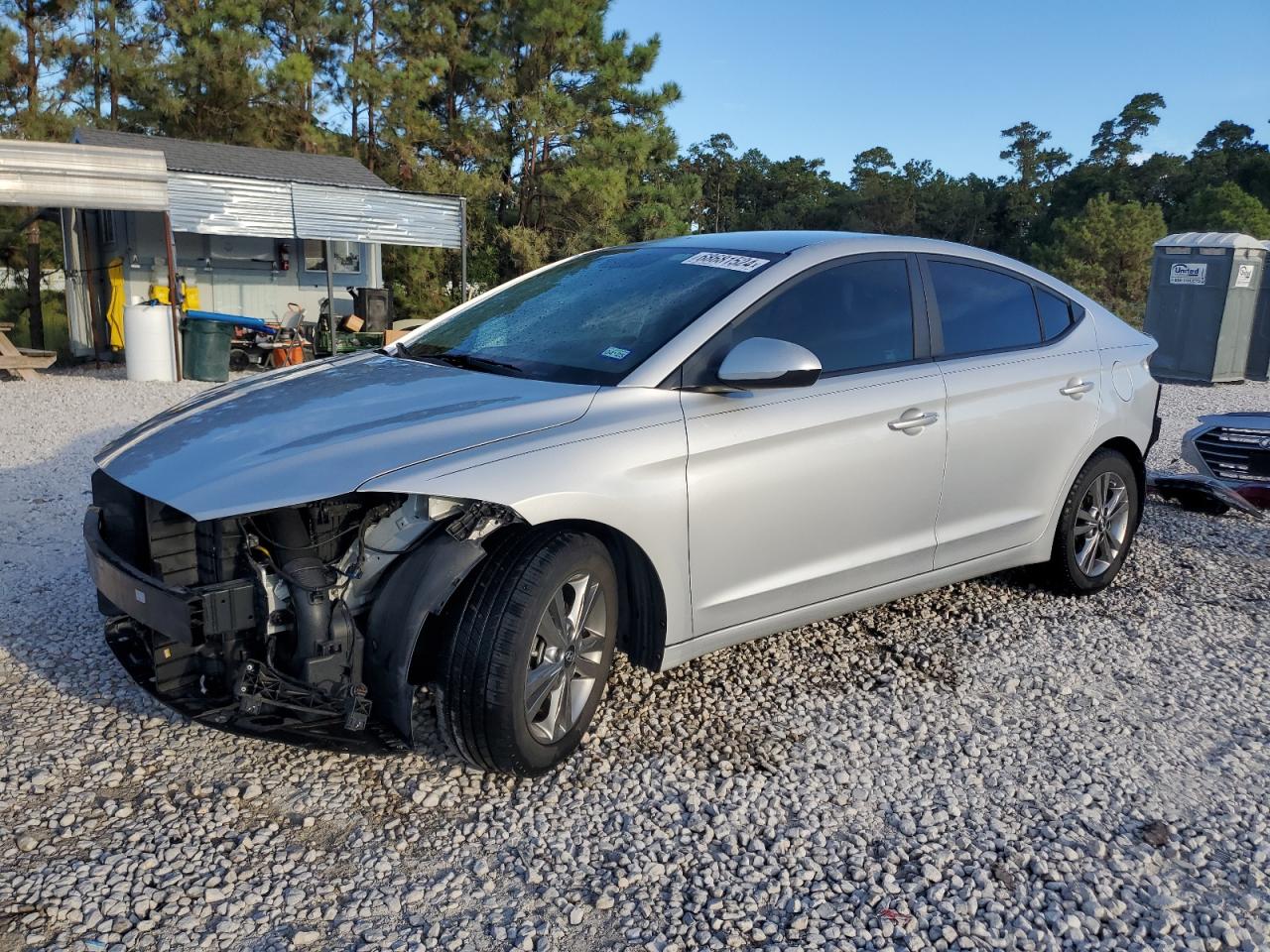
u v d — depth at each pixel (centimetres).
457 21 2711
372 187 1530
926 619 464
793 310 369
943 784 321
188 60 2194
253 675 283
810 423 356
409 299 2581
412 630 278
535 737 304
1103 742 353
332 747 281
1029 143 9825
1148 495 734
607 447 310
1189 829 300
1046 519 461
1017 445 434
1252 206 6272
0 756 319
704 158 9262
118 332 1603
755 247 396
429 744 336
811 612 378
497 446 296
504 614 288
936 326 415
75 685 368
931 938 249
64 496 652
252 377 402
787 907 259
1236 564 571
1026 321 459
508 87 2588
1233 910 263
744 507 342
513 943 243
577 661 319
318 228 1495
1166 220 7538
